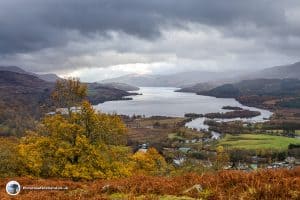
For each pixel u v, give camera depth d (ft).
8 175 98.07
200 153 420.77
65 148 104.47
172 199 44.57
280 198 39.09
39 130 112.78
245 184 44.68
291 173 48.78
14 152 101.81
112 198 47.57
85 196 51.03
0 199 49.24
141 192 49.80
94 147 107.04
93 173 101.35
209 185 47.88
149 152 138.92
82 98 116.16
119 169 105.09
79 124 110.93
